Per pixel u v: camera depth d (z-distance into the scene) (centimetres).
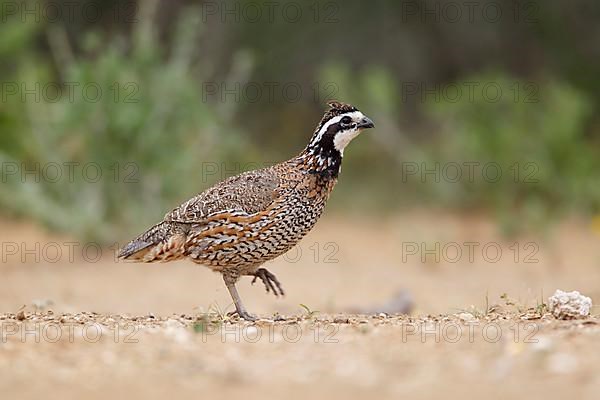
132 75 1811
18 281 1541
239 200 974
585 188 2269
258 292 1502
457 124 2355
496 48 2786
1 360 719
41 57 2536
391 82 2553
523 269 1717
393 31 2769
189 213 981
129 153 1817
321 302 1401
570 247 1945
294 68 2733
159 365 705
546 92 2477
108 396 628
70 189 1825
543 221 1991
